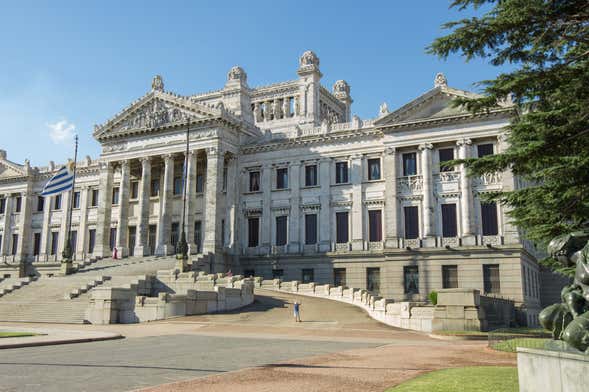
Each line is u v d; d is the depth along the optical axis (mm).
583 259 12383
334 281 66000
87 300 48906
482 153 60562
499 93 21234
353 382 16469
